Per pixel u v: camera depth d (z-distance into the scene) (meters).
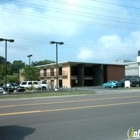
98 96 22.41
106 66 60.75
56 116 10.16
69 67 57.78
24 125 8.37
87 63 57.97
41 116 10.18
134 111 11.53
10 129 7.75
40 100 19.20
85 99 18.59
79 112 11.27
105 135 6.99
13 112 11.41
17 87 38.09
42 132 7.34
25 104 15.41
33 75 58.03
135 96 21.02
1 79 62.56
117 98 18.92
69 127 8.02
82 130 7.60
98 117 9.91
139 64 60.44
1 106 14.26
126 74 75.00
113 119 9.45
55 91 32.94
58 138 6.66
